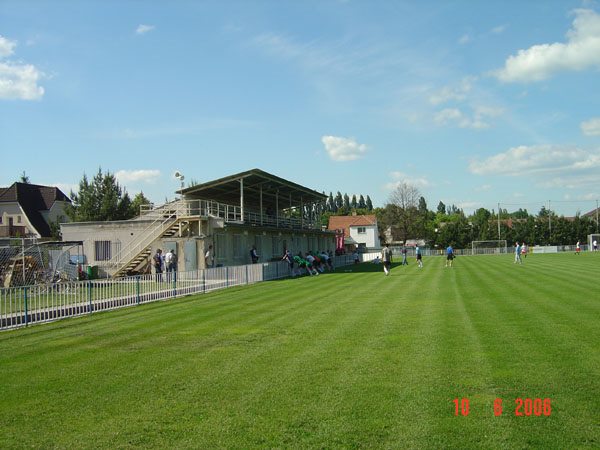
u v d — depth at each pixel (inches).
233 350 378.9
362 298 698.2
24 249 1036.5
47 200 2237.9
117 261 1337.4
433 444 202.7
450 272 1242.0
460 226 3543.3
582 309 530.6
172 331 471.5
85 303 618.2
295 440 210.4
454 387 271.9
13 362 364.2
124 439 218.5
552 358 324.5
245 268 1024.2
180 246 1268.5
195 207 1509.6
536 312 516.7
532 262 1688.0
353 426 222.8
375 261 2042.3
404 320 489.7
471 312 531.2
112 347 406.0
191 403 260.1
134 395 276.5
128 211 2162.9
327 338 410.9
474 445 200.7
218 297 773.3
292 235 1929.1
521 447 197.9
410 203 3693.4
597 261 1689.2
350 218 3799.2
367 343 386.0
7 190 2167.8
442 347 364.8
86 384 300.7
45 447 213.9
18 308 529.7
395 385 277.7
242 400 261.6
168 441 214.5
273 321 509.7
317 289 864.9
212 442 211.8
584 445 198.4
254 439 213.0
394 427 220.5
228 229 1364.4
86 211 2060.8
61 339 450.6
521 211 6432.1
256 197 1961.1
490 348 357.1
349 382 285.6
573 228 3597.4
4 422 243.0
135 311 637.3
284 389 277.0
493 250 3223.4
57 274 1040.2
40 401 271.6
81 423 238.7
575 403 243.1
